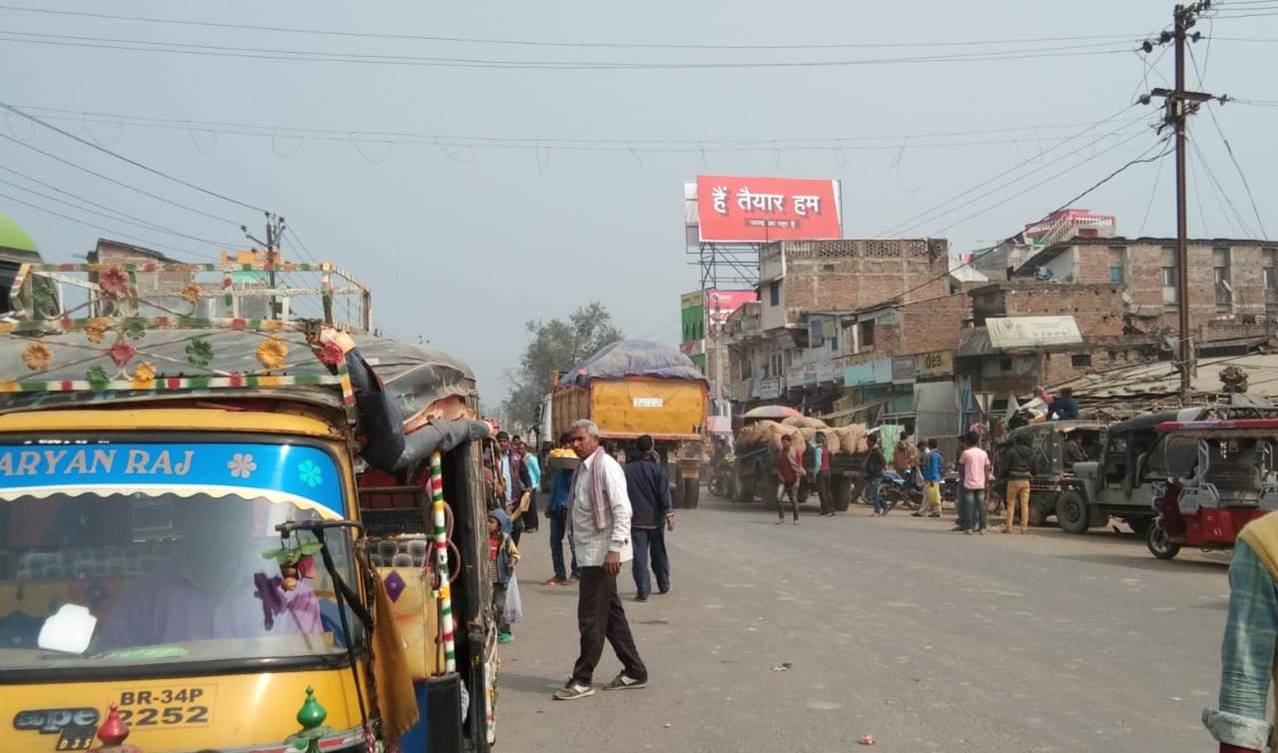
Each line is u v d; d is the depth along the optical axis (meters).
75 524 3.72
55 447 3.81
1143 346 34.53
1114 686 7.86
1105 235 57.34
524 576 14.94
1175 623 10.50
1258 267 47.97
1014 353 34.22
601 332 81.00
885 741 6.54
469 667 5.68
